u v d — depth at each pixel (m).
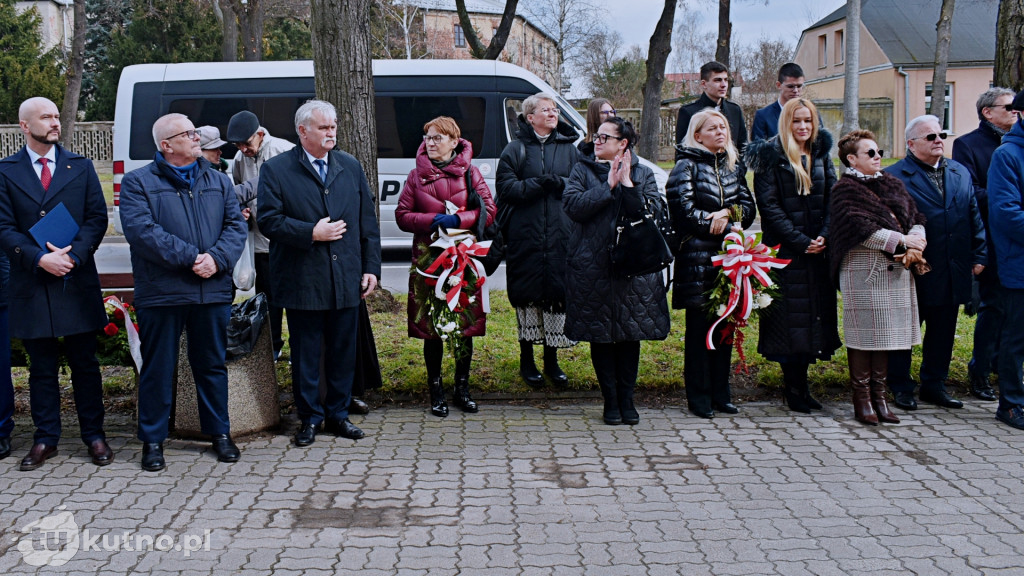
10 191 5.02
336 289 5.50
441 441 5.57
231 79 11.81
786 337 5.96
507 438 5.62
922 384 6.44
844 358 7.03
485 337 7.58
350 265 5.59
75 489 4.79
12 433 5.79
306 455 5.33
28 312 5.05
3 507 4.54
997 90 6.45
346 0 7.29
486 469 5.07
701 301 5.87
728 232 5.82
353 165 5.71
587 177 5.74
